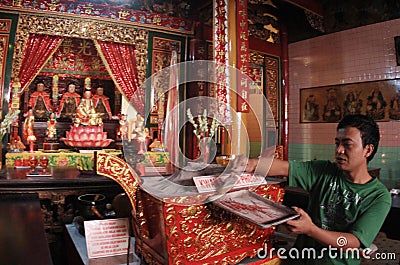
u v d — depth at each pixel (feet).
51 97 30.40
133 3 26.04
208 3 26.89
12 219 7.45
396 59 23.90
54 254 15.69
